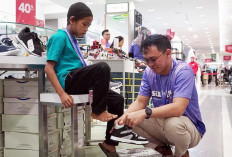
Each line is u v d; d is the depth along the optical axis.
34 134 1.73
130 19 9.20
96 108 1.53
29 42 1.93
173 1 9.75
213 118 4.43
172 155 1.84
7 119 1.78
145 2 9.93
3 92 1.80
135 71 4.67
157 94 1.74
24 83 1.74
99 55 4.28
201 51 28.97
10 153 1.79
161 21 13.50
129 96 4.33
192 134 1.61
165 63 1.57
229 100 7.79
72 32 1.67
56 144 1.92
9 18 7.62
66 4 9.66
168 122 1.55
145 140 1.72
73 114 1.52
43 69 1.71
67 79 1.56
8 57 1.50
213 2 9.81
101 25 12.91
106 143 1.77
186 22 13.69
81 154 2.26
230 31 16.30
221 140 2.88
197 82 12.84
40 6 9.84
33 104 1.72
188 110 1.67
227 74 19.94
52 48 1.55
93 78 1.53
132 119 1.46
